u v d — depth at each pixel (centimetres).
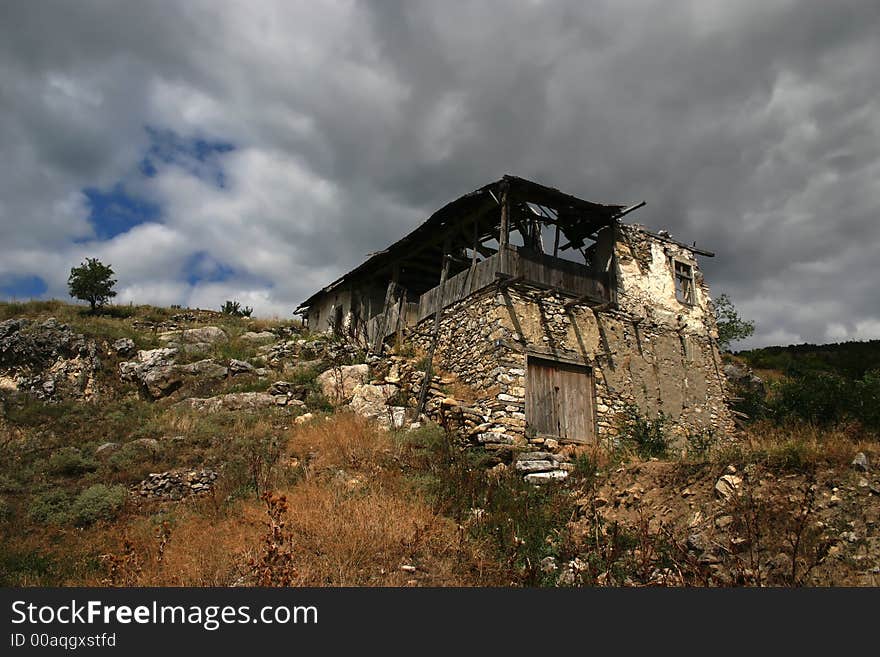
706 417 1895
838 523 812
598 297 1819
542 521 1050
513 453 1410
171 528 1030
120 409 1814
